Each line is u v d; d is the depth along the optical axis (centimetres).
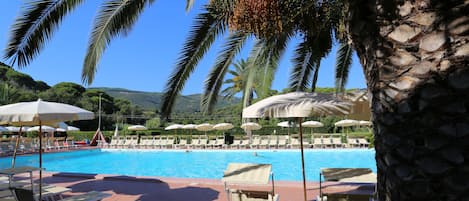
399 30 120
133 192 712
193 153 2166
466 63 106
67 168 1666
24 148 2028
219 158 1906
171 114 542
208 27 495
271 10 333
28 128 1994
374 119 134
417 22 116
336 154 1873
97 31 433
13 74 4594
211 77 580
